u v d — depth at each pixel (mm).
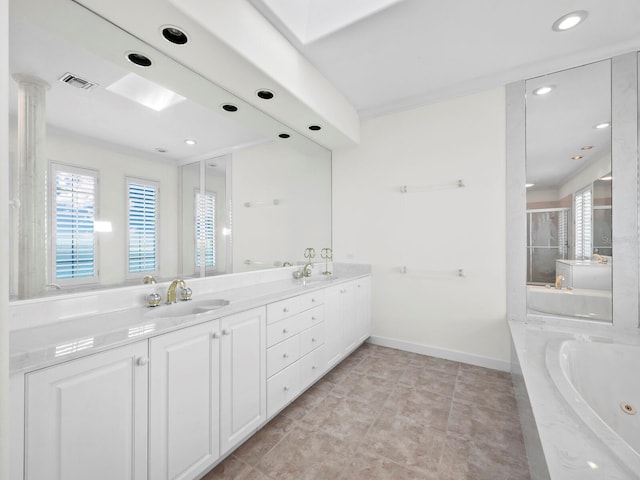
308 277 2852
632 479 850
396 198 2990
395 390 2197
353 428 1756
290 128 2656
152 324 1239
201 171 1976
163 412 1184
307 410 1947
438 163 2775
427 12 1753
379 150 3078
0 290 638
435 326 2805
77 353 939
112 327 1197
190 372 1292
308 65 2211
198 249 1959
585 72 2197
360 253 3195
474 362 2617
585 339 1941
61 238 1310
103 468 1006
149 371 1137
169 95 1787
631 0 1658
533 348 1856
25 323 1185
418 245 2881
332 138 2949
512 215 2467
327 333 2379
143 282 1646
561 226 2305
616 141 2111
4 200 640
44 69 1256
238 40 1552
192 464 1294
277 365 1821
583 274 2229
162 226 1749
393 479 1380
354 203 3229
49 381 886
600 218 2172
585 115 2207
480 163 2588
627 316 2098
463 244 2668
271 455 1535
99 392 997
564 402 1259
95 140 1436
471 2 1675
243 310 1566
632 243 2080
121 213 1545
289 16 1836
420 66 2311
